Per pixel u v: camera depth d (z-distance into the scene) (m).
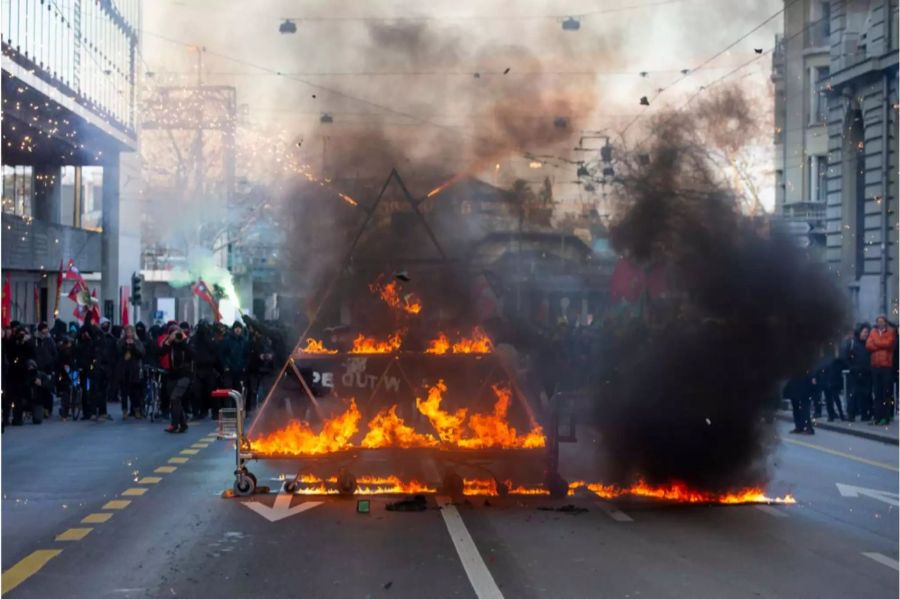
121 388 23.86
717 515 11.46
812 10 44.31
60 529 10.79
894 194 34.03
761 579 8.56
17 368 22.02
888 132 34.19
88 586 8.41
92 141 36.81
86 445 18.53
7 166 39.06
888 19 33.88
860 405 23.25
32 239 33.78
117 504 12.26
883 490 13.62
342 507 11.89
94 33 33.47
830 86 37.12
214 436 20.08
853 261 36.53
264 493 12.80
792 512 11.72
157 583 8.49
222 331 23.86
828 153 38.41
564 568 8.92
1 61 23.98
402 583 8.44
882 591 8.20
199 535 10.41
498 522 10.98
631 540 10.08
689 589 8.23
